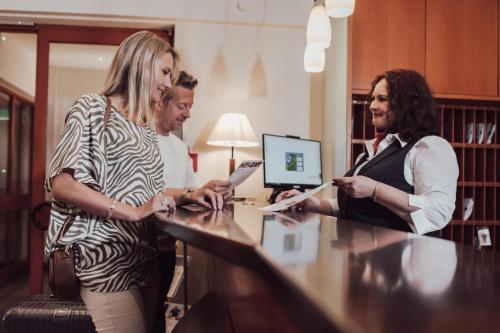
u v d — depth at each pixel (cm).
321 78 334
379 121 176
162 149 228
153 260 127
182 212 114
